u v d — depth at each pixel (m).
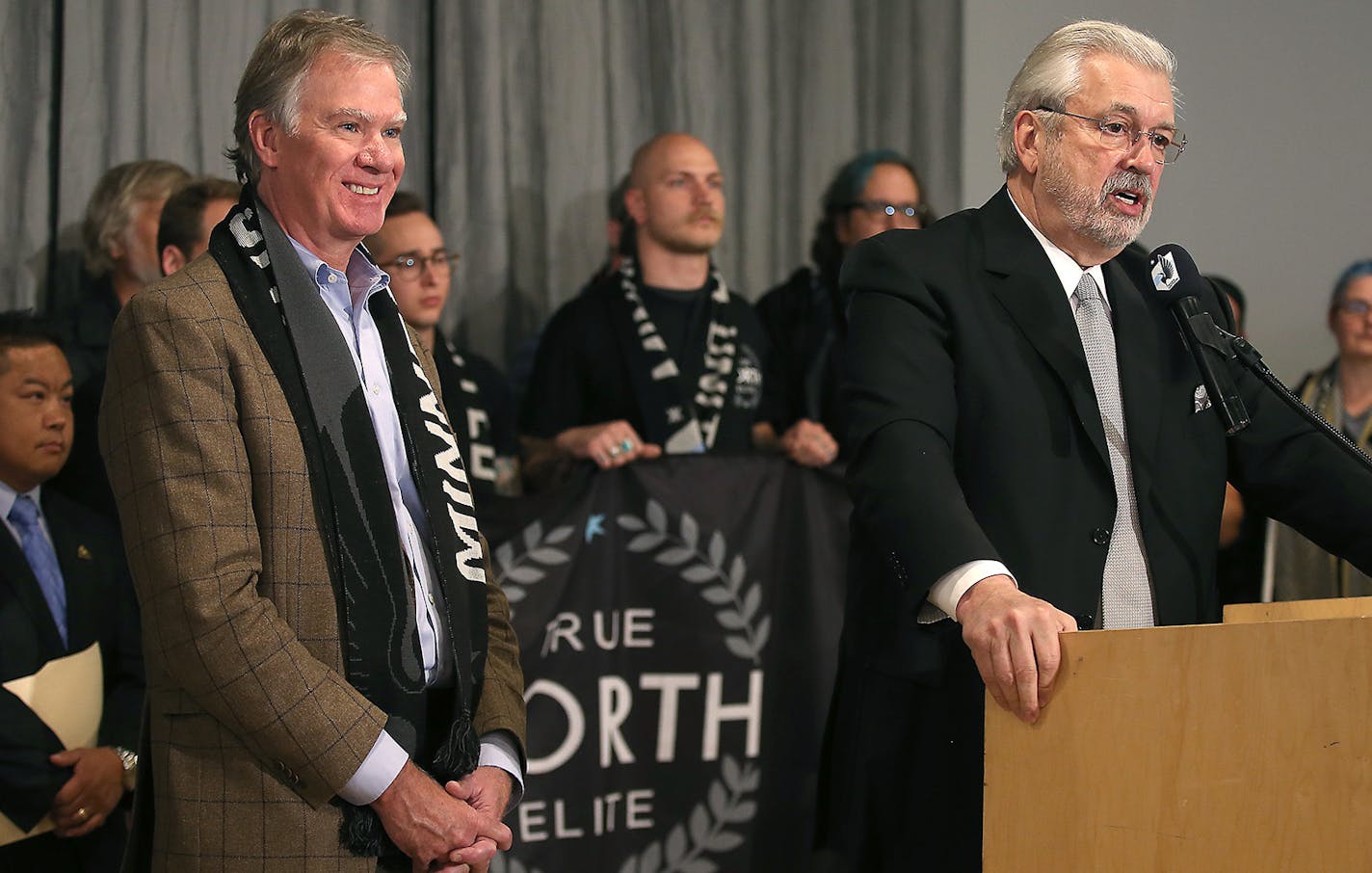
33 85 3.58
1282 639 1.38
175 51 3.74
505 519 3.18
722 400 3.61
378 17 4.01
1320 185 4.84
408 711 1.74
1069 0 4.73
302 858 1.65
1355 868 1.34
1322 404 4.23
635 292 3.68
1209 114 4.79
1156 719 1.44
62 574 2.81
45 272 3.57
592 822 3.14
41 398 2.81
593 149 4.26
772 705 3.25
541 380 3.62
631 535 3.24
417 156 4.07
